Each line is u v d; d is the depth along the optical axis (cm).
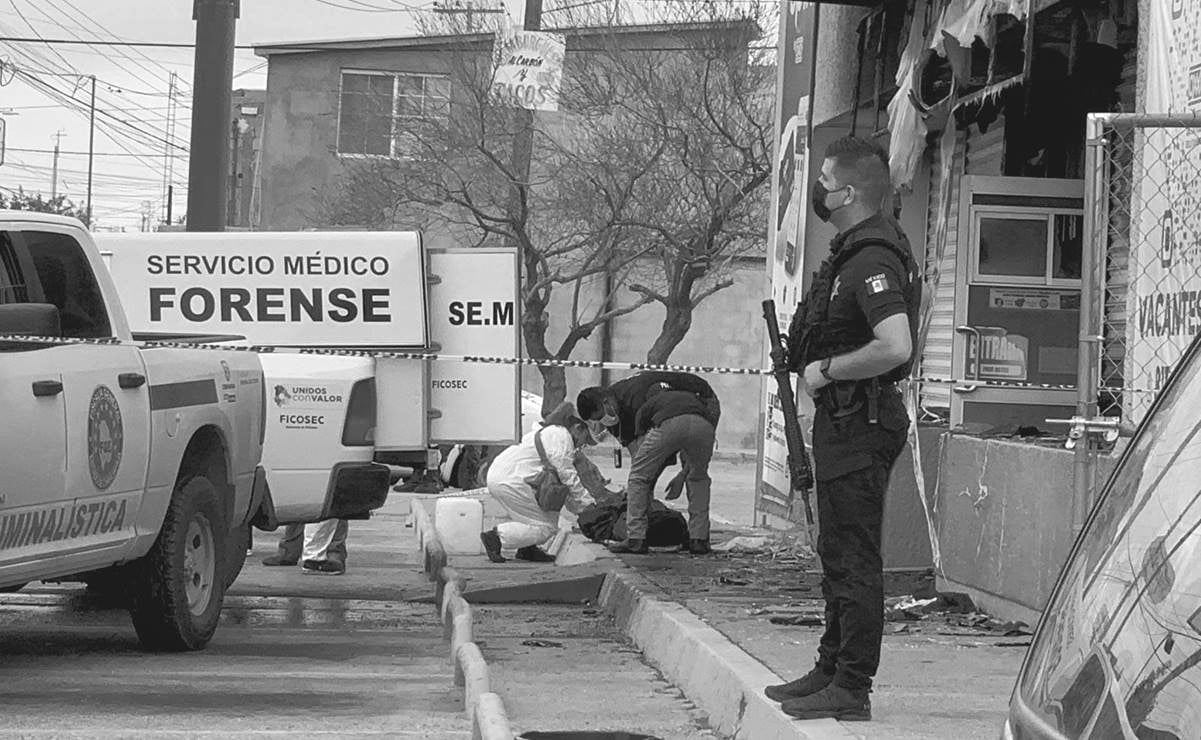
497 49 2745
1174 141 791
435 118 3288
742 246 3316
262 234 1352
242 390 1042
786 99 1705
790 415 596
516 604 1273
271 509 1225
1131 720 234
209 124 1770
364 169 3409
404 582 1410
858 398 572
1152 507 283
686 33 2947
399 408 1362
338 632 1097
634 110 2966
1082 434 803
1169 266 789
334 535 1453
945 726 589
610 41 2995
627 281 3547
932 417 1242
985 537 969
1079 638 276
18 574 770
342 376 1252
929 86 1222
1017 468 925
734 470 3288
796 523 1527
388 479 1291
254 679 850
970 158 1305
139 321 1353
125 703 755
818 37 1557
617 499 1509
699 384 1417
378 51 3988
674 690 828
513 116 3084
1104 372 999
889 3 1339
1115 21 998
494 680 851
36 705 742
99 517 840
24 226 854
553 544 1579
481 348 1405
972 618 947
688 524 1427
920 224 1374
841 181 579
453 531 1586
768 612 966
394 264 1357
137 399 878
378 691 817
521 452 1510
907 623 941
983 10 1027
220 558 997
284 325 1354
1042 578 884
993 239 1168
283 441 1237
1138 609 261
